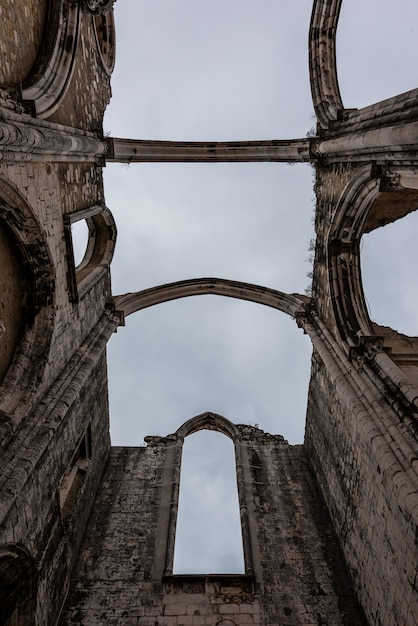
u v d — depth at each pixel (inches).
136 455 536.7
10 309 334.0
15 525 288.2
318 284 499.2
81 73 440.5
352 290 450.9
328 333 458.0
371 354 389.1
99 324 475.8
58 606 359.6
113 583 390.6
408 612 280.7
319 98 493.0
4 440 289.0
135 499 475.8
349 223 452.1
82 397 426.3
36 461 298.0
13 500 267.1
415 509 258.2
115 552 418.9
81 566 406.0
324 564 407.2
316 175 509.7
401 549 291.0
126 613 367.2
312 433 507.5
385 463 298.8
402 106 321.4
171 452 539.8
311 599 377.1
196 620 362.3
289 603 374.0
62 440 373.1
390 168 355.6
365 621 351.6
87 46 461.4
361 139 360.2
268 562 408.8
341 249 462.9
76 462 443.8
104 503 471.2
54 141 331.6
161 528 442.3
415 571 272.2
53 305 354.6
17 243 335.0
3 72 302.4
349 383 385.1
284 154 504.1
